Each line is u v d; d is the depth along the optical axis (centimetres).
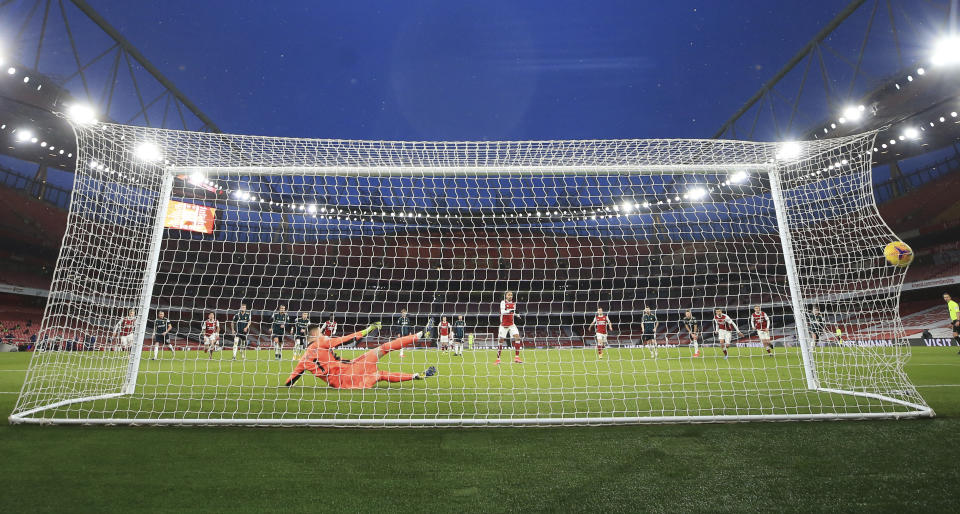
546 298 2011
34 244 2919
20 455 297
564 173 545
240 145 521
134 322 562
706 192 782
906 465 265
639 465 272
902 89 2227
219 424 375
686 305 1936
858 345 574
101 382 608
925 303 2733
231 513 212
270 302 1975
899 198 3002
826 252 592
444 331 1321
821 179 574
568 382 639
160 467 275
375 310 1948
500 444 318
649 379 667
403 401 483
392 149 520
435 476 258
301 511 214
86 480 253
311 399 497
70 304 539
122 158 545
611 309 2000
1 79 1997
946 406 421
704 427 358
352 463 281
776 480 246
